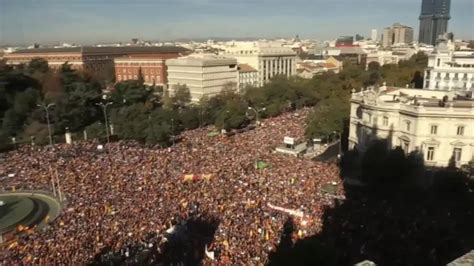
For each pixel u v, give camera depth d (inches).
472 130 3447.3
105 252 2197.3
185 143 5002.5
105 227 2479.1
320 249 1669.5
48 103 5959.6
